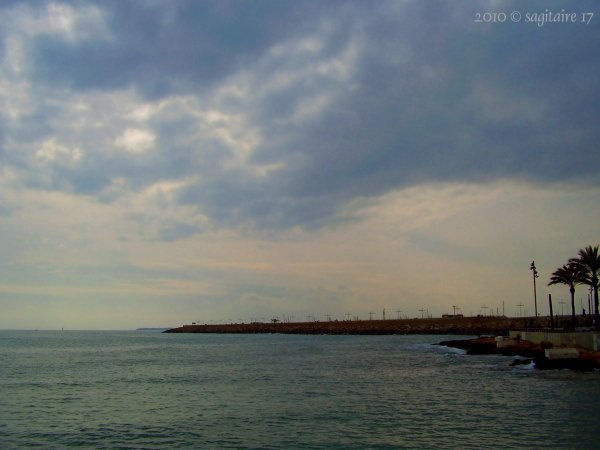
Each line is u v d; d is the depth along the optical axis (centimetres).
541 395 3694
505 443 2436
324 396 4038
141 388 4769
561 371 5125
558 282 7694
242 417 3225
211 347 12862
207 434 2786
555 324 11088
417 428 2811
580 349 5522
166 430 2908
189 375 5922
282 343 14388
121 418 3275
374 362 7225
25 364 7888
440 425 2867
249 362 7700
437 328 18938
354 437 2645
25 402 3975
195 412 3438
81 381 5428
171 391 4519
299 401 3806
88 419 3256
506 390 4019
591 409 3125
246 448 2481
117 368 7050
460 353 8631
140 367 7181
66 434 2847
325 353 9462
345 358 8100
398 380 5006
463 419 3005
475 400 3638
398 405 3547
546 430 2653
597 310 6819
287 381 5109
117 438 2739
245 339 18612
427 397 3862
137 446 2566
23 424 3120
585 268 6850
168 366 7281
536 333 7362
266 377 5525
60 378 5756
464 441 2498
